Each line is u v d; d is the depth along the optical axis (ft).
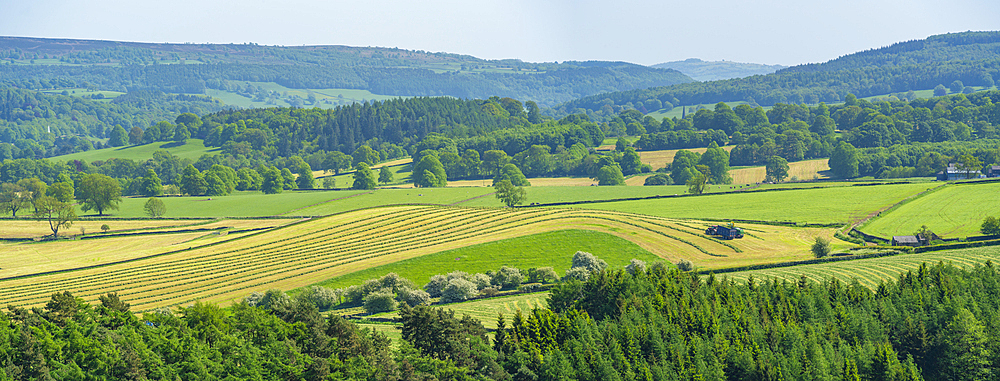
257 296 358.64
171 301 365.20
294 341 241.35
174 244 497.46
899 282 302.45
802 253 418.72
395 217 523.70
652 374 234.58
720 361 241.76
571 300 312.29
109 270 425.69
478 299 359.46
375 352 237.45
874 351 242.58
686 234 472.85
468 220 509.35
